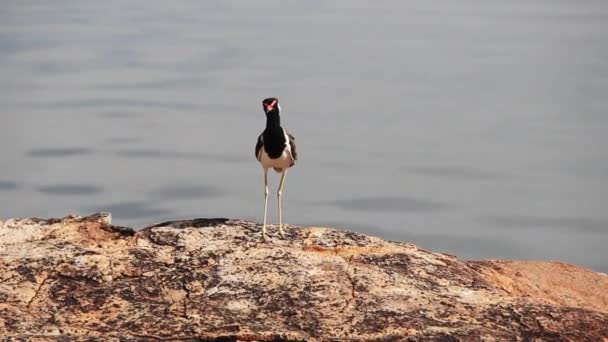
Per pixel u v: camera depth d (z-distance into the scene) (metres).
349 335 14.55
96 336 14.56
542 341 14.46
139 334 14.72
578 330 14.77
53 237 17.62
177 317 15.10
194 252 16.89
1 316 14.99
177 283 15.93
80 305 15.44
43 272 16.17
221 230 17.92
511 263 18.67
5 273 16.09
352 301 15.41
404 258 16.98
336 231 18.28
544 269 18.44
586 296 17.67
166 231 17.75
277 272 16.14
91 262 16.45
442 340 14.34
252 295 15.56
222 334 14.59
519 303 15.59
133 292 15.73
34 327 14.80
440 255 17.73
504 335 14.57
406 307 15.27
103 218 18.31
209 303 15.39
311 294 15.54
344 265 16.48
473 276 16.80
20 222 17.95
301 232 18.17
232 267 16.33
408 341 14.30
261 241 17.56
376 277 16.16
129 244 17.25
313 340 14.41
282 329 14.69
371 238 18.09
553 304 16.00
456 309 15.30
